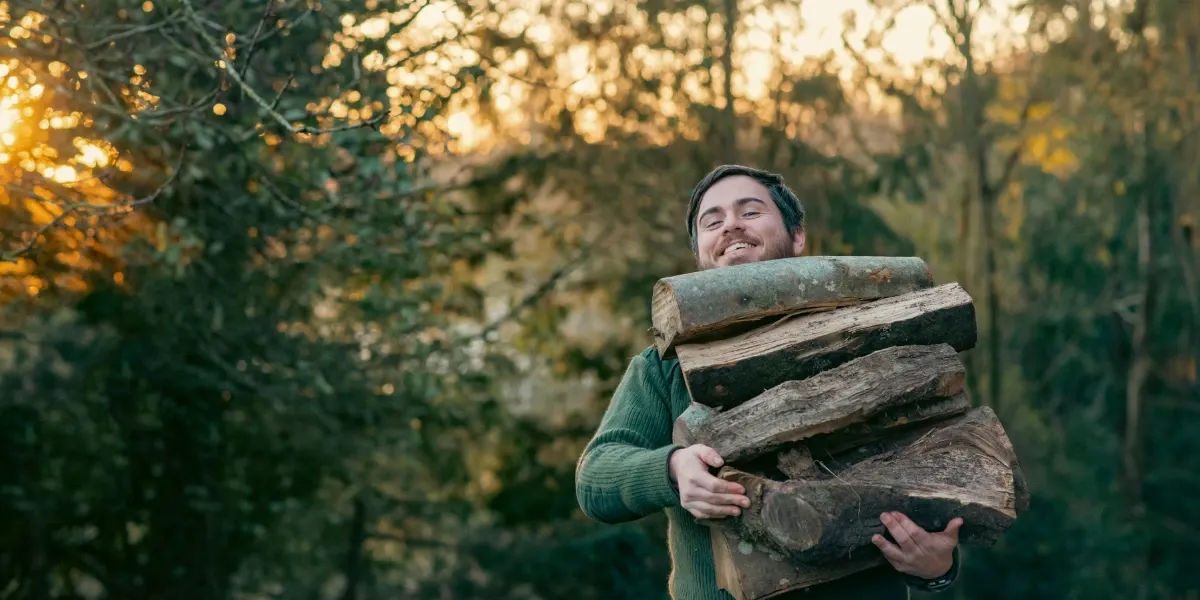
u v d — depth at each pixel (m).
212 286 5.90
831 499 1.70
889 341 1.83
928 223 10.41
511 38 6.80
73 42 3.78
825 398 1.77
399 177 5.44
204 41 4.31
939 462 1.77
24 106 3.85
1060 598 9.88
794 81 8.10
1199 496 11.20
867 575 1.88
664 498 1.80
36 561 6.98
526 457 8.67
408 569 9.79
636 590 7.99
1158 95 9.59
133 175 4.75
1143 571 10.55
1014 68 9.62
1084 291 11.65
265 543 7.62
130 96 4.07
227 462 6.77
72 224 4.37
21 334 7.25
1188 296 11.52
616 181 8.27
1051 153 10.41
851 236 8.29
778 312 1.88
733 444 1.76
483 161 7.94
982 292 10.16
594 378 8.88
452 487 8.77
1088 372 11.89
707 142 8.21
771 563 1.77
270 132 4.79
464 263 7.73
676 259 8.53
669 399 2.04
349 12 4.52
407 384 6.40
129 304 5.89
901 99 8.20
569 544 8.18
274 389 6.06
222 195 5.48
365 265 5.68
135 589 7.00
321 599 9.23
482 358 7.30
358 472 7.60
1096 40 9.36
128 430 6.69
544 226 8.52
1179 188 10.60
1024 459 11.06
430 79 4.81
